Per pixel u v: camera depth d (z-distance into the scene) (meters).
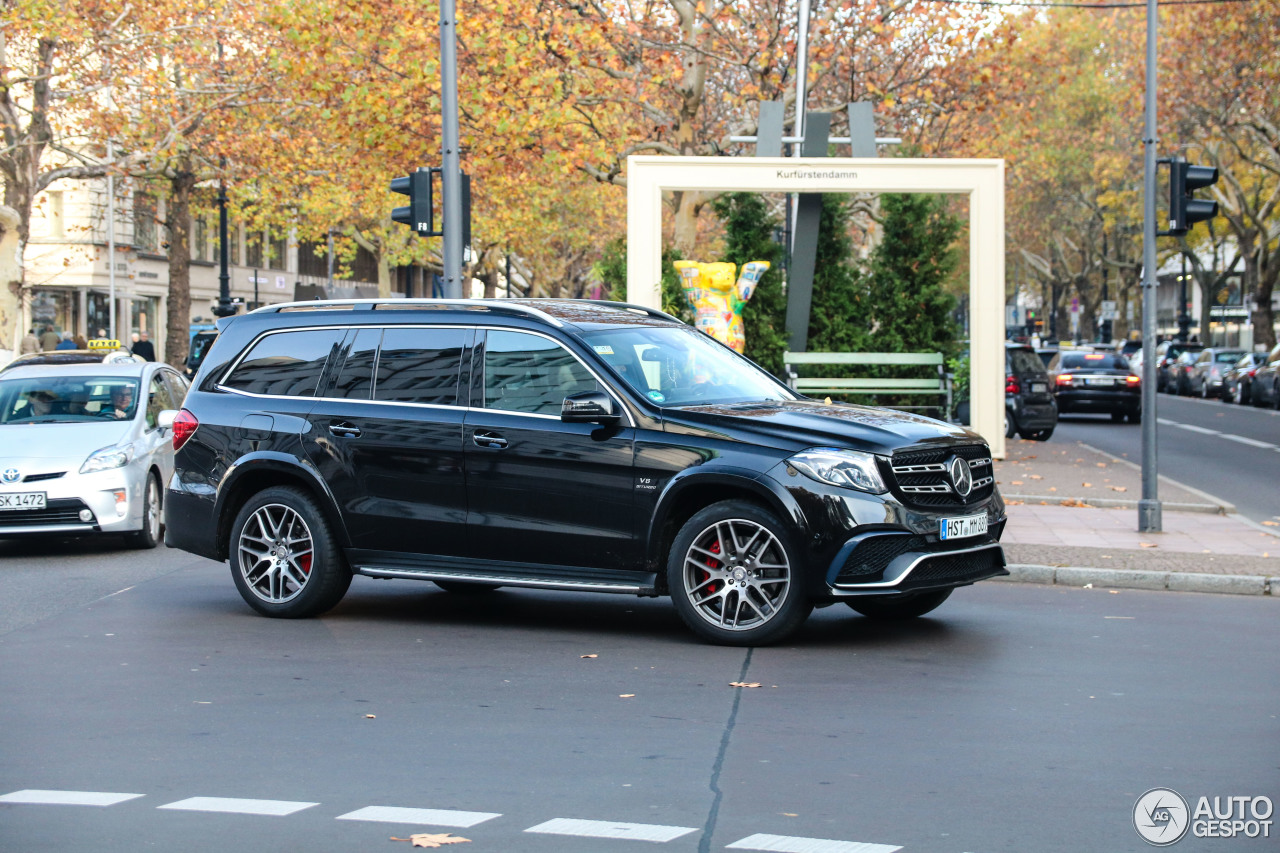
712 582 8.73
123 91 34.12
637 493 8.64
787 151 32.34
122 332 58.88
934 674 7.84
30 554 13.80
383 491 9.41
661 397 8.92
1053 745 6.27
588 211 54.00
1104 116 58.41
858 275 24.09
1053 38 56.81
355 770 5.84
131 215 57.03
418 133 27.75
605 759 6.02
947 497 8.54
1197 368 49.56
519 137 26.41
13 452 13.52
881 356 22.75
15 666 8.12
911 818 5.18
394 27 26.66
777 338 22.84
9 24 28.86
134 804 5.38
